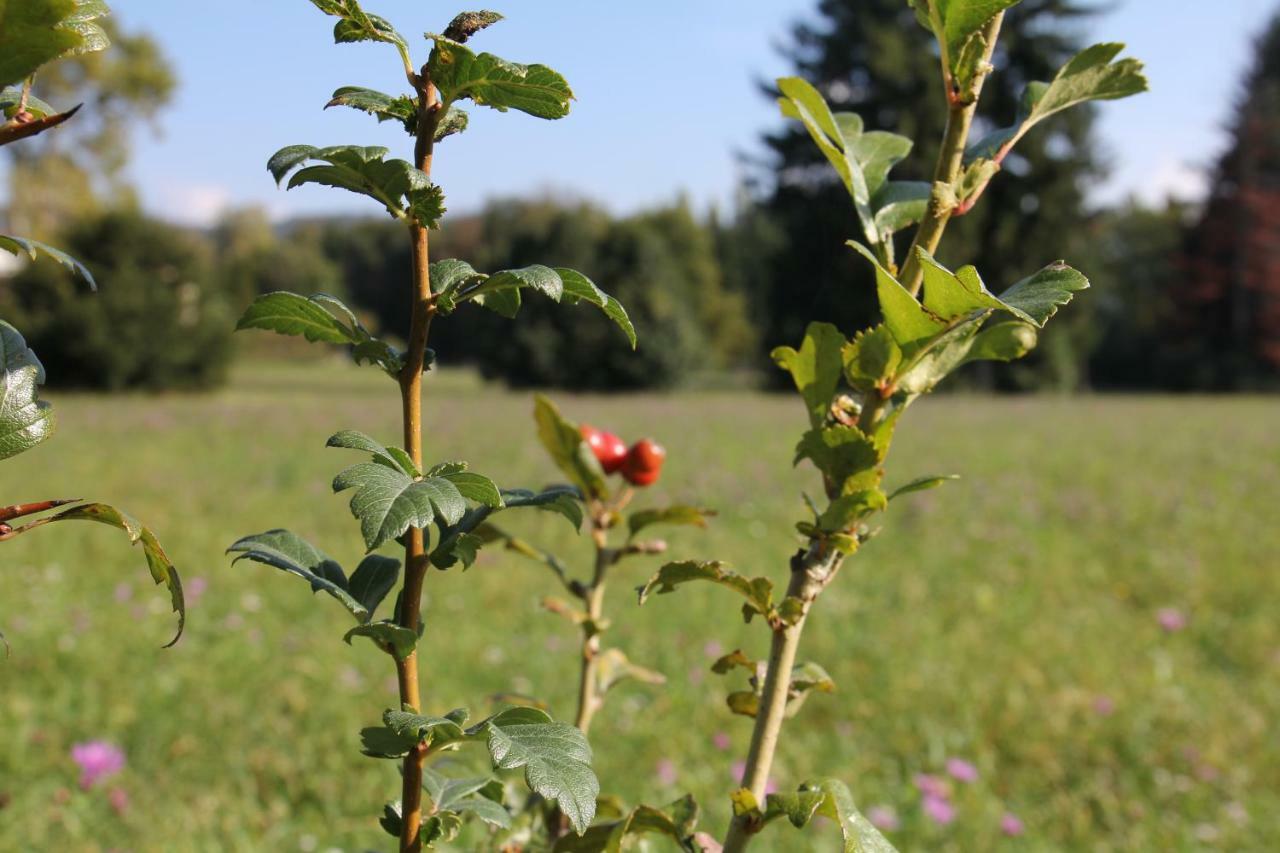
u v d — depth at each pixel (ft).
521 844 5.58
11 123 2.76
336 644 16.02
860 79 93.35
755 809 3.78
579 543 23.99
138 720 12.70
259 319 3.54
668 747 12.25
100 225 88.89
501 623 17.56
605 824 4.35
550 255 105.60
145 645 15.80
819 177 99.40
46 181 104.78
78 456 40.73
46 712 12.84
